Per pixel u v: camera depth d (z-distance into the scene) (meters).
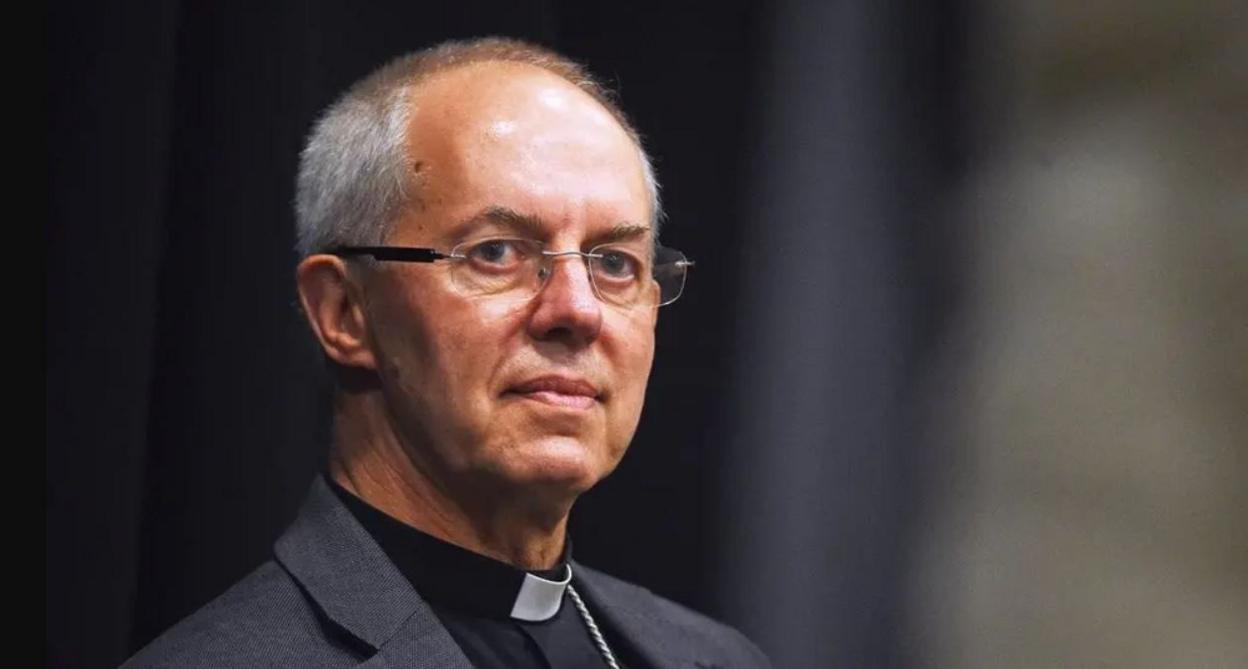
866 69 10.41
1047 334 7.71
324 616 6.77
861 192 10.37
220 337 8.79
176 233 8.83
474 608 7.21
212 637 6.64
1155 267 7.51
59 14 8.40
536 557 7.42
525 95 7.13
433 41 9.55
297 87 8.95
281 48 8.90
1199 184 7.46
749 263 10.38
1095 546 7.44
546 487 6.94
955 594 7.80
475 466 6.88
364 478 7.29
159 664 6.52
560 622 7.58
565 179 6.97
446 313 6.84
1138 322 7.52
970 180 8.77
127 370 8.38
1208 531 7.31
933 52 10.37
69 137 8.36
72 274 8.34
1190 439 7.38
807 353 10.31
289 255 8.90
